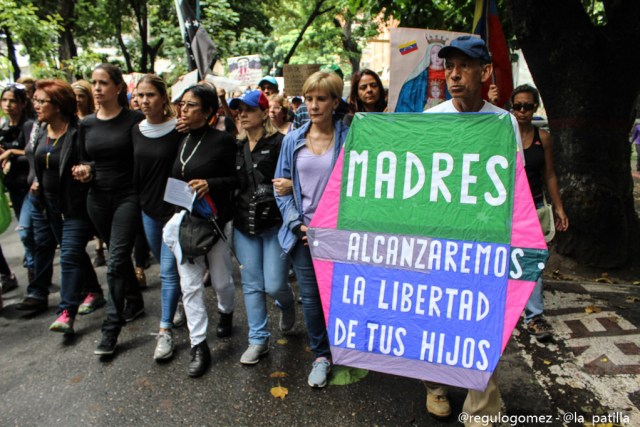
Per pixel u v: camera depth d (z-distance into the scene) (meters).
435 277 2.28
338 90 2.81
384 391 3.03
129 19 18.64
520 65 15.64
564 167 4.87
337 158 2.65
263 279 3.38
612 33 4.53
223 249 3.49
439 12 6.99
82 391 3.15
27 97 5.11
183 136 3.53
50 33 10.08
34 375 3.37
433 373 2.28
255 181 3.20
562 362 3.23
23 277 5.52
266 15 19.11
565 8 4.55
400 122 2.37
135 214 3.70
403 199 2.35
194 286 3.26
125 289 3.79
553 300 4.15
